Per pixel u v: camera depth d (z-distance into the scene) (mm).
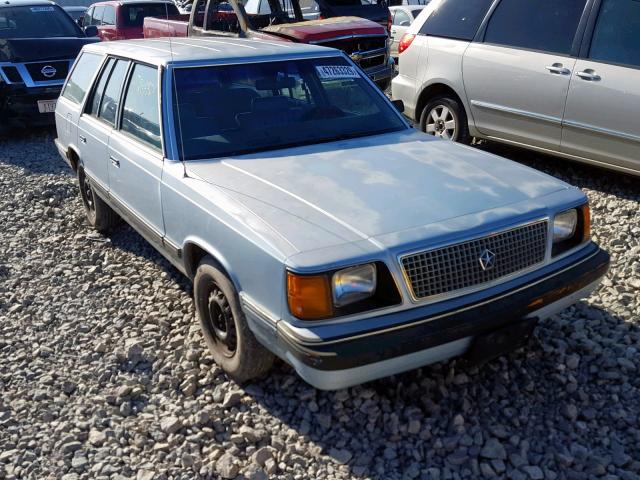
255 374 3389
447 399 3285
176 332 4078
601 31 5762
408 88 7461
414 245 2807
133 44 5090
